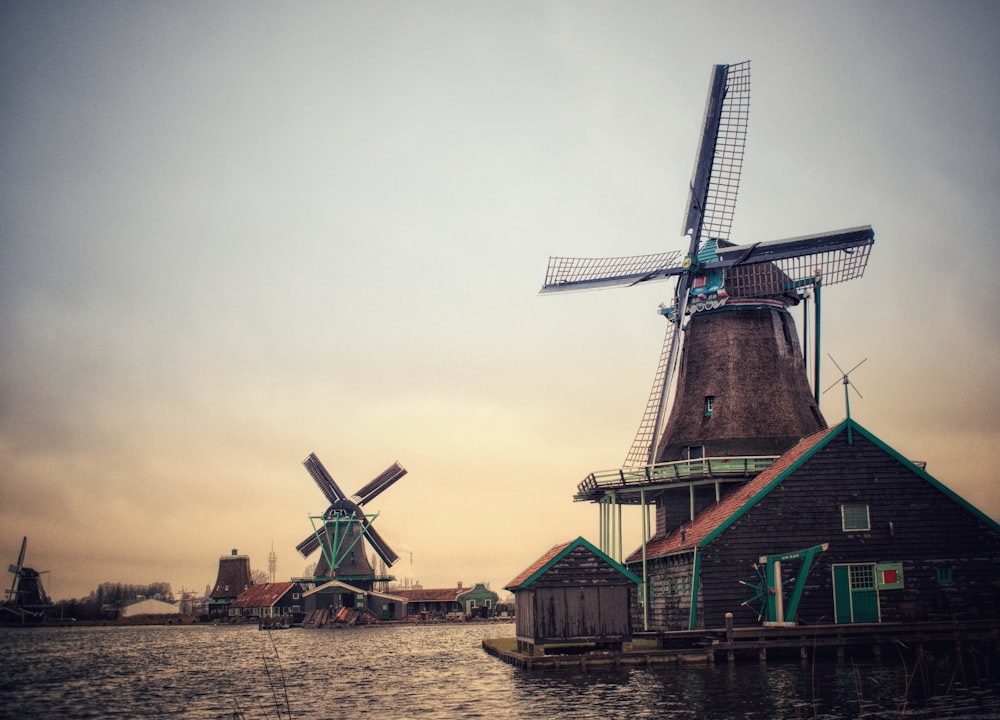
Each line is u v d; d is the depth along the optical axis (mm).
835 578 40000
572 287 58094
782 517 40562
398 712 29766
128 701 35250
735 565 40250
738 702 27969
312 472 117312
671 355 55500
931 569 40188
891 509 40688
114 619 148250
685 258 53312
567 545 39469
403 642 71812
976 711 25672
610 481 48156
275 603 129875
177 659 56906
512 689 32938
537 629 38656
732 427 50438
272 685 36125
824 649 37156
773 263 52531
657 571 48750
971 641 36844
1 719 31125
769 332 52156
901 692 29078
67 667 51844
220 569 153125
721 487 50094
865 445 41156
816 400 52750
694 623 40188
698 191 54562
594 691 31141
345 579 114062
